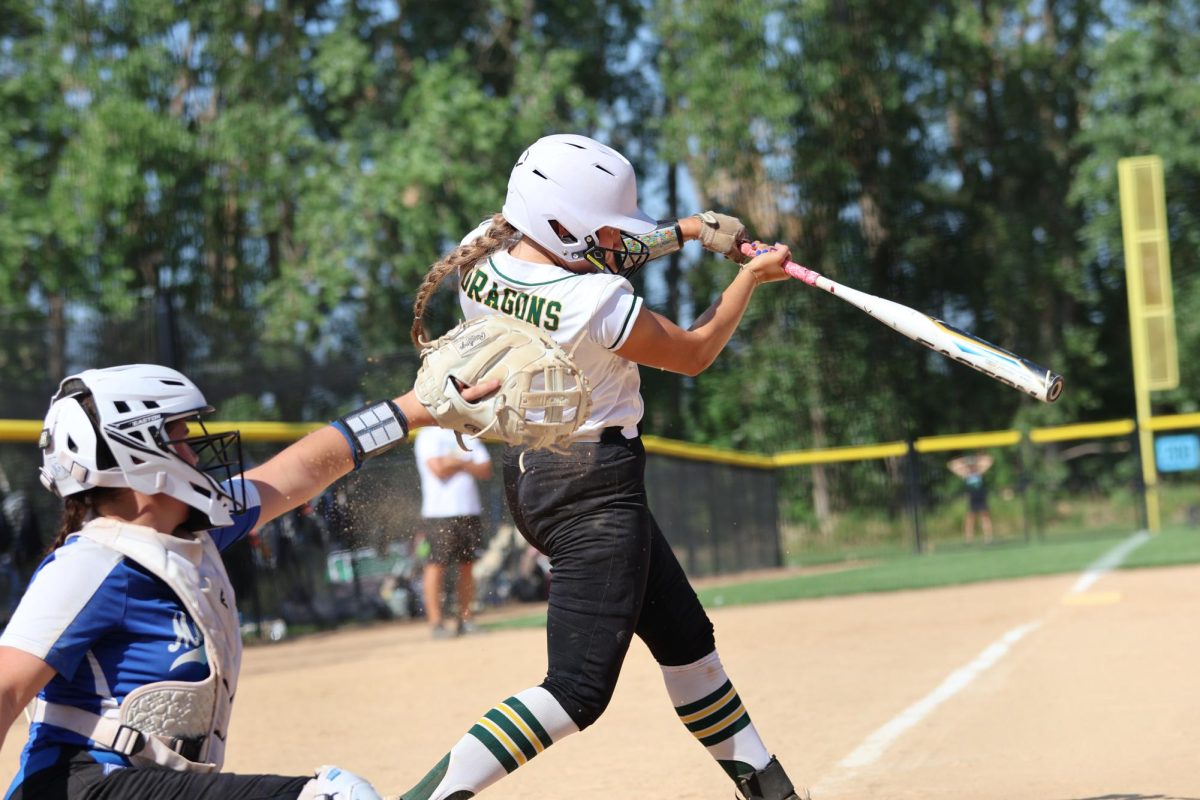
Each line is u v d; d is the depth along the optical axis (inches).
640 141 2871.6
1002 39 3019.2
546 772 427.2
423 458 831.1
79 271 2174.0
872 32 2487.7
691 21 2405.3
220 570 219.0
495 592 1086.4
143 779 198.8
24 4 2293.3
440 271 284.2
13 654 194.4
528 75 2365.9
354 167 2239.2
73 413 207.3
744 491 1581.0
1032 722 466.3
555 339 264.5
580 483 269.3
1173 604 803.4
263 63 2341.3
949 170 2898.6
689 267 2472.9
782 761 424.8
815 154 2442.2
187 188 2233.0
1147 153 2679.6
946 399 2559.1
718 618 924.6
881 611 900.6
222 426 879.7
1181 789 346.6
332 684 673.0
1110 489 2138.3
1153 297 1839.3
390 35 2637.8
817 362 2417.6
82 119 2196.1
